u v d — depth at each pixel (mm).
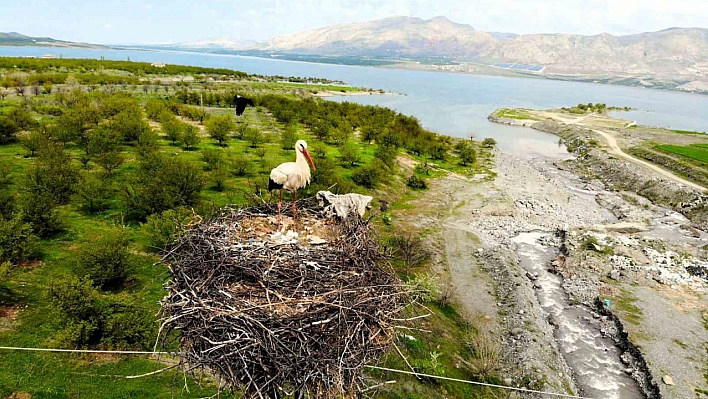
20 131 43594
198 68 148000
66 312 17250
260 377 7395
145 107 61812
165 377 16188
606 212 43719
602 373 20797
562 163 62719
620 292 27000
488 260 31266
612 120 104625
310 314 7820
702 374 20266
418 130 69875
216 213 12664
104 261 20906
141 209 28203
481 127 94125
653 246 33781
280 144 52125
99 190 29078
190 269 8852
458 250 32781
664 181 48656
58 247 23969
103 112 53156
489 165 58938
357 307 8266
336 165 45844
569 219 40656
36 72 91562
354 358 7863
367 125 65000
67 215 27828
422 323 22750
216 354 7434
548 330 23641
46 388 14711
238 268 8711
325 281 8805
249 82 128750
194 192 30594
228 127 50094
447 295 26312
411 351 20328
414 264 29625
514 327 23594
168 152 43094
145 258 23828
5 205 24625
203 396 15484
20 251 21719
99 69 110250
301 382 7215
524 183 51531
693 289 27547
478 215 40062
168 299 8586
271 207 12320
